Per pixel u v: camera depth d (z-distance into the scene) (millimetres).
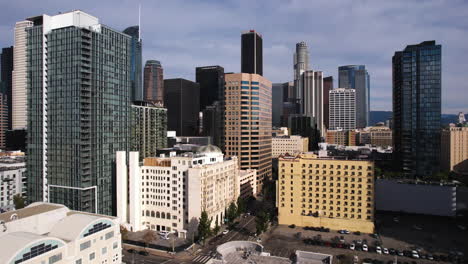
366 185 168250
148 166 177875
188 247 150000
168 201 173125
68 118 184625
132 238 162250
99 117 191500
